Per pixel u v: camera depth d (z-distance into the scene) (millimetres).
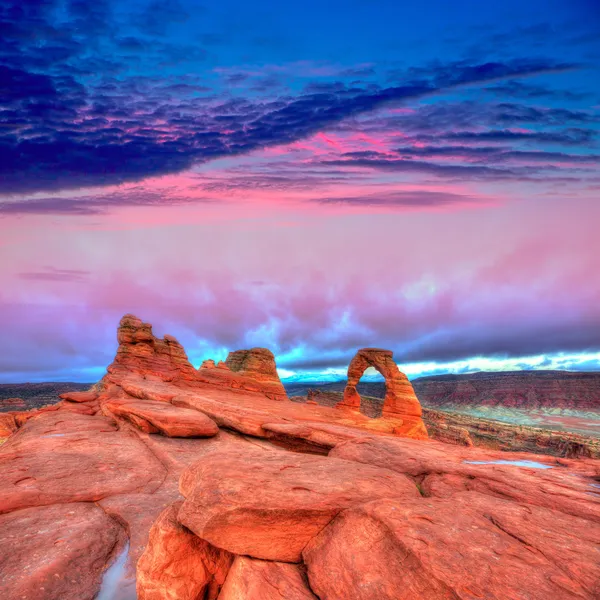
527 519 11156
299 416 41875
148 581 10891
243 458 14102
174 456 23969
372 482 13195
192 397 33594
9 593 11727
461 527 10523
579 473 16266
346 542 10586
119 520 16359
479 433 132125
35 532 14922
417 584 8852
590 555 9445
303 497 11672
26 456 21766
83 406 37031
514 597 8133
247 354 70375
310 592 9969
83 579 12836
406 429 52844
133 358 52062
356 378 60062
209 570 11219
